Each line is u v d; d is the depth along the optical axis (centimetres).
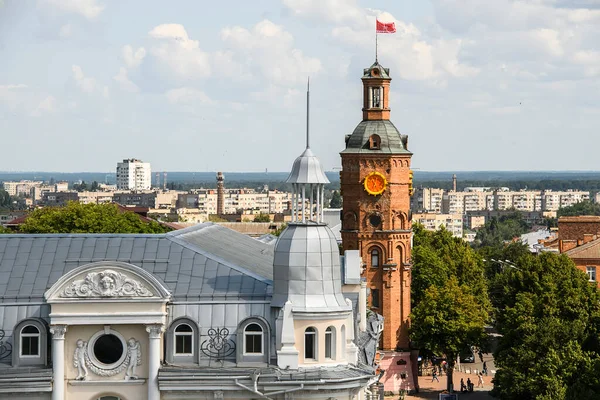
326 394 9881
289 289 10112
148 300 9812
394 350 19925
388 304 19925
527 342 16175
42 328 9938
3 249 10612
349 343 10250
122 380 9881
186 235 11488
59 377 9800
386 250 19862
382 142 19925
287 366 9912
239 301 10131
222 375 9819
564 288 18862
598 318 16800
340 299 10250
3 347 9931
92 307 9781
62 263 10494
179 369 9875
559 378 15512
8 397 9762
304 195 10494
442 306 19862
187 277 10350
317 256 10169
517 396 16125
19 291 10194
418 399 19138
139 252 10594
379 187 19850
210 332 10038
